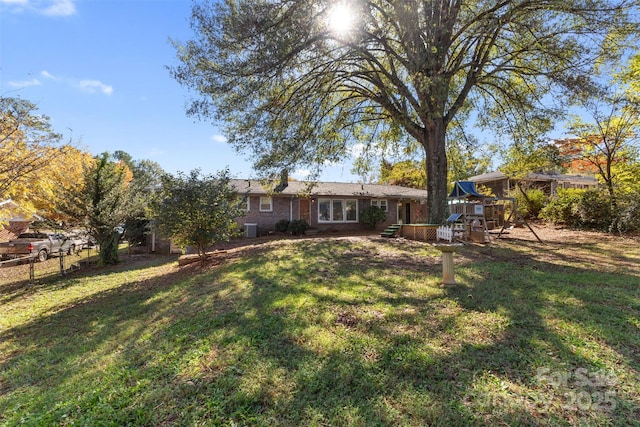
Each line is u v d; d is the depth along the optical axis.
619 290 5.27
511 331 3.78
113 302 7.02
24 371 4.02
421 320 4.16
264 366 3.25
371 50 11.41
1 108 8.63
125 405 2.83
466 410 2.48
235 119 10.75
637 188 14.02
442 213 12.19
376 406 2.59
